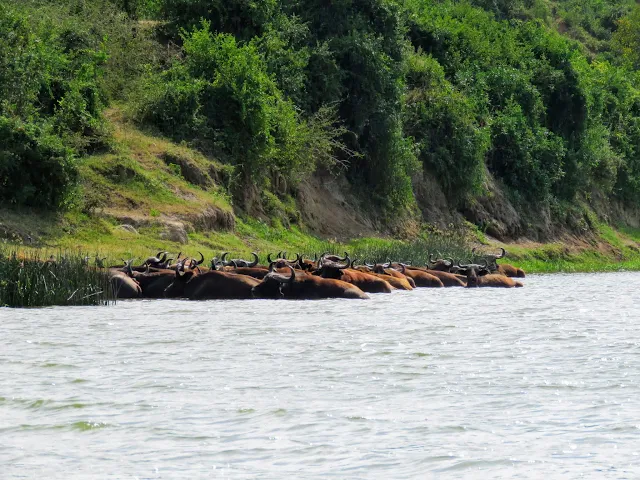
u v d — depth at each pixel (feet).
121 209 311.68
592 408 99.35
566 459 81.66
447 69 545.03
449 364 125.29
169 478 77.71
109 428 92.68
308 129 400.88
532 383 112.06
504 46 595.47
